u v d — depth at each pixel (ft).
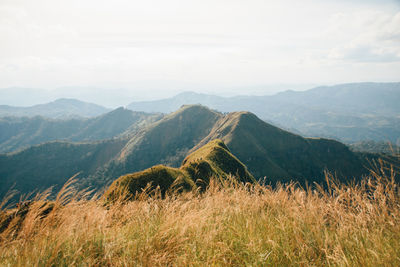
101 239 11.14
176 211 14.49
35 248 10.20
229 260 9.62
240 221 12.98
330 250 9.63
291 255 9.14
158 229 11.68
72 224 11.44
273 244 9.46
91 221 12.09
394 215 10.48
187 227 11.56
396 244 9.36
